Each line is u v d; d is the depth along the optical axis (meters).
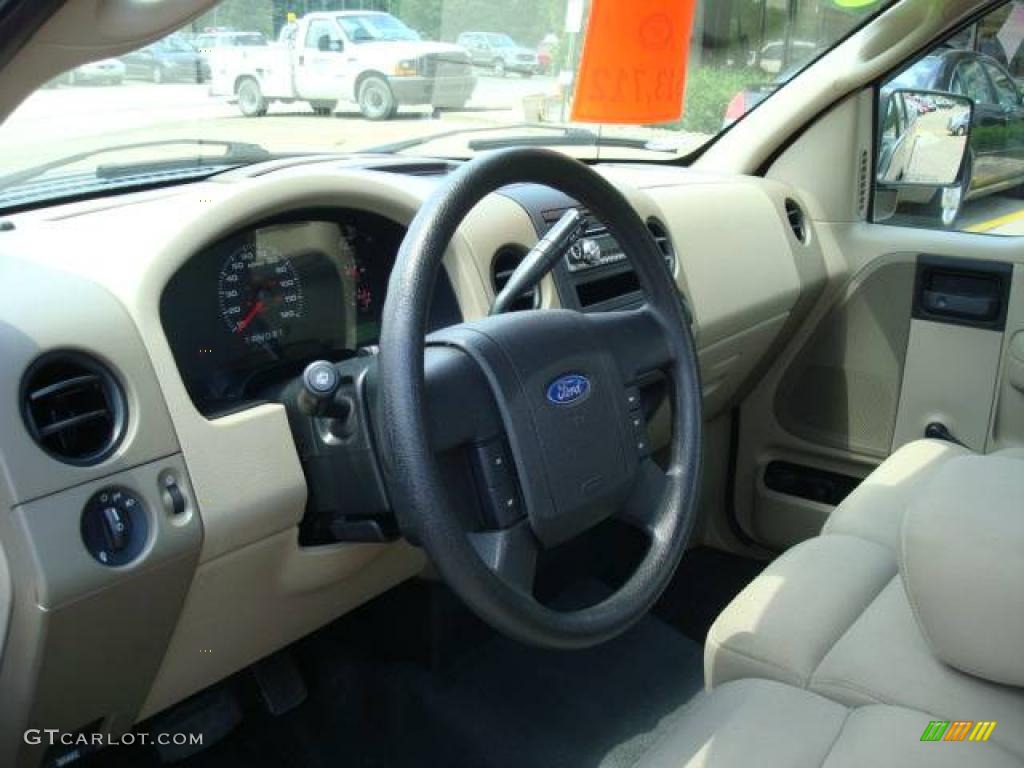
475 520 1.10
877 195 2.30
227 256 1.36
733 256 2.09
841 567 1.29
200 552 1.16
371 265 1.56
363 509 1.24
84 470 1.06
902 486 1.54
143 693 1.27
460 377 1.06
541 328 1.15
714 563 2.42
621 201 1.27
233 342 1.39
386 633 1.92
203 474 1.15
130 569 1.09
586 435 1.14
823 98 2.28
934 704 1.01
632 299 1.79
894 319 2.25
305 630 1.49
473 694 1.87
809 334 2.36
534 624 1.03
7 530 1.02
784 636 1.16
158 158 1.66
